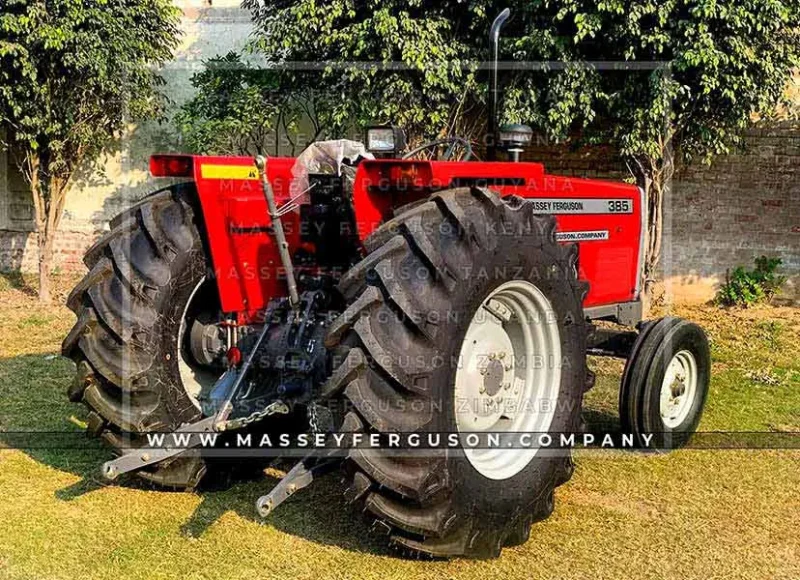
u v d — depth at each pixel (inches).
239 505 150.3
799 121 336.8
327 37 278.5
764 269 345.4
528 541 138.8
